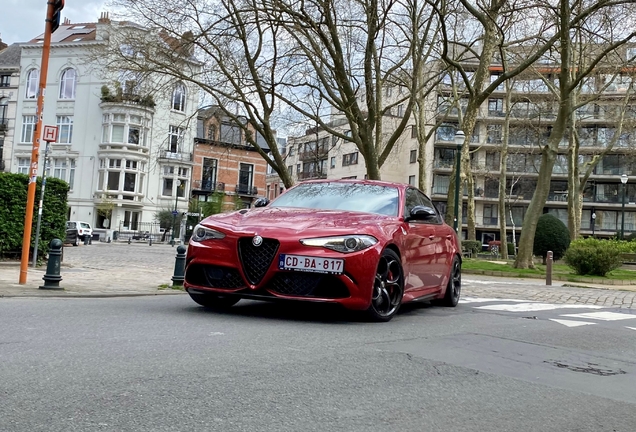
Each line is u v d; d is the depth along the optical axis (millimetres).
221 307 6875
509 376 4195
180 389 3264
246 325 5562
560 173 61000
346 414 3045
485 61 22750
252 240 5809
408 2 20875
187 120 21922
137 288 9781
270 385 3465
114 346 4281
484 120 56219
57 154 54000
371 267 5875
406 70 25953
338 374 3854
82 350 4102
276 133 23922
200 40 19047
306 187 7793
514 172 59969
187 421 2768
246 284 5789
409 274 6926
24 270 9211
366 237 5977
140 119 53031
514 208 63344
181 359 3965
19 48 59312
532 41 27469
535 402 3576
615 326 7270
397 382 3773
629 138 39406
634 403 3723
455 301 8750
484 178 61719
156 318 5766
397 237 6500
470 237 38344
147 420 2752
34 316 5586
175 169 56406
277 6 17734
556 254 32688
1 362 3666
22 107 55594
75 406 2895
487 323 6867
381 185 7664
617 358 5219
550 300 10914
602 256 20281
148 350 4195
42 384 3229
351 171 66062
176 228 53031
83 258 19109
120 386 3262
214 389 3303
